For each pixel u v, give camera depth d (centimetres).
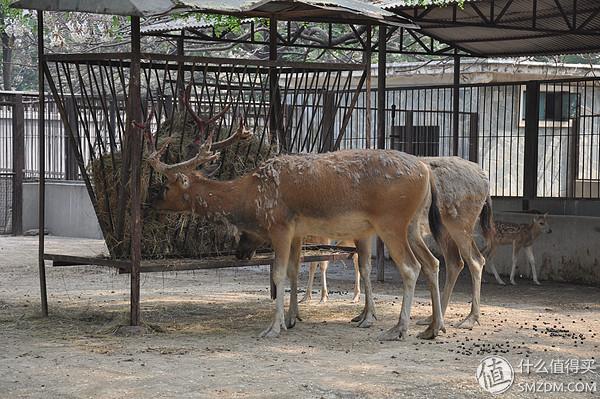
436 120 1917
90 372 800
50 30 2395
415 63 2105
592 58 2753
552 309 1203
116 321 1059
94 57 1009
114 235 1052
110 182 1058
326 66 1125
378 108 1488
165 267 1002
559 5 1421
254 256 1103
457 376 800
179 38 1557
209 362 842
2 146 2250
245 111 1139
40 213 1095
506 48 1756
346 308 1184
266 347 917
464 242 1072
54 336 970
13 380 771
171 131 1085
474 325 1055
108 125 1045
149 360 849
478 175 1083
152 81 2444
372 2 1546
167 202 1005
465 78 2078
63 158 2216
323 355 881
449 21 1484
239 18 1449
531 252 1487
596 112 2066
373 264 1698
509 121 2047
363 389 750
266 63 1059
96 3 959
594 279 1470
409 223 965
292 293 1045
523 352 908
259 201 987
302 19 1215
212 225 1078
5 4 1602
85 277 1484
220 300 1247
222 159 1099
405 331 966
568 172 1862
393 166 954
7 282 1414
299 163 981
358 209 961
